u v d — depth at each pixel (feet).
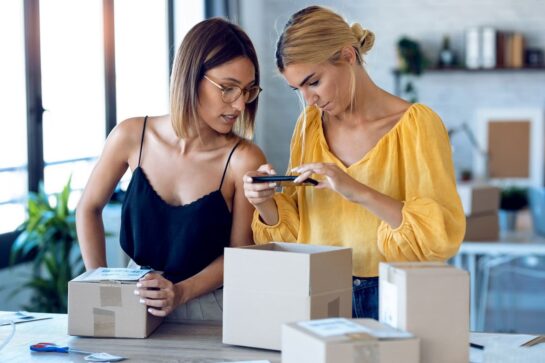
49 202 14.37
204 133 6.98
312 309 5.76
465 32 24.89
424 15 24.91
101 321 6.39
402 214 6.29
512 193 17.53
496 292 21.33
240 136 7.20
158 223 7.04
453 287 5.26
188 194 7.04
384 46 25.11
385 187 6.70
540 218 17.61
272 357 5.83
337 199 6.79
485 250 15.26
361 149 6.85
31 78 14.42
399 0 24.94
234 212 7.11
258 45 25.03
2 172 14.01
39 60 14.57
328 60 6.44
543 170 24.43
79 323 6.42
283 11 25.44
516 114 24.58
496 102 24.95
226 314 6.10
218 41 6.63
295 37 6.40
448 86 25.08
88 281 6.45
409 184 6.55
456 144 25.03
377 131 6.80
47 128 15.08
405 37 24.97
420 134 6.54
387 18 25.04
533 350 5.78
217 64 6.59
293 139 7.27
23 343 6.28
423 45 25.03
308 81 6.47
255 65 6.79
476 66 24.54
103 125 17.25
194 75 6.68
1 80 13.84
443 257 6.35
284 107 25.66
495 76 24.88
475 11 24.79
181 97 6.75
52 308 13.38
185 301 6.68
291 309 5.82
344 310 6.01
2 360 5.83
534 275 22.80
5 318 7.02
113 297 6.39
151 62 19.52
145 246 7.08
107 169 7.36
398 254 6.43
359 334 4.87
